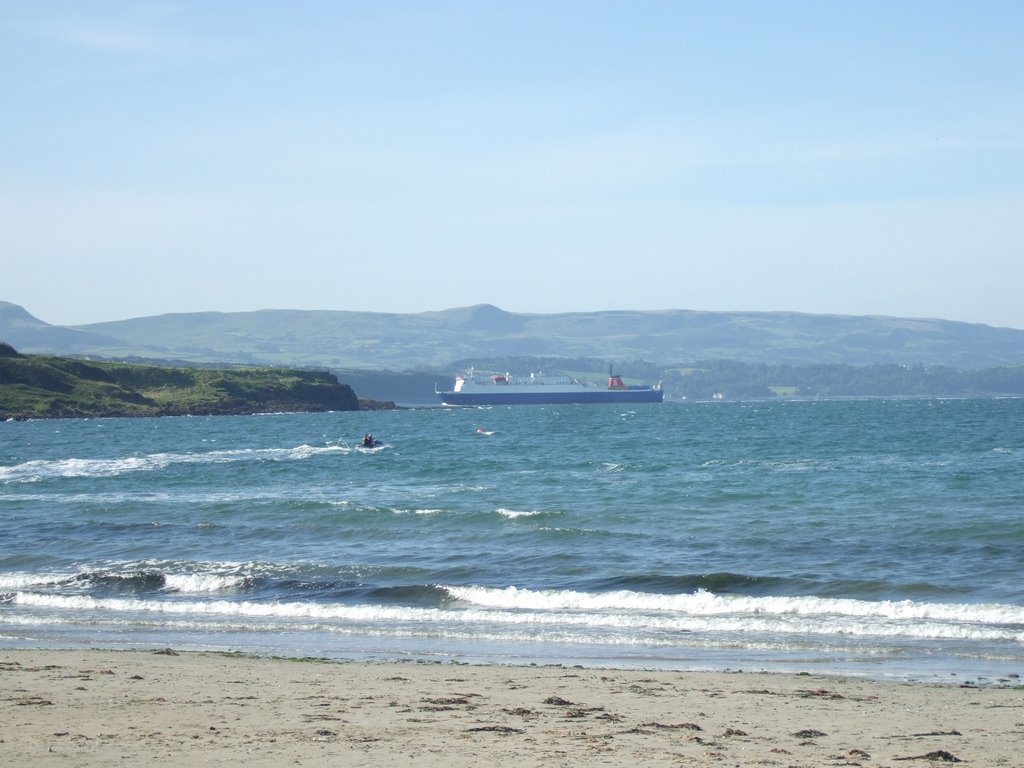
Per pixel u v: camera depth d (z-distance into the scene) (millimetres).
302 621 25734
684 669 20047
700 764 12281
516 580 31094
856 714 15477
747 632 23828
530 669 19328
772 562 33250
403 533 41312
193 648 22484
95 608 27766
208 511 49406
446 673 18797
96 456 99500
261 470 77562
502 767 11961
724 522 42625
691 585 29750
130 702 15711
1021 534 37375
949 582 29312
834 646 22234
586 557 34688
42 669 18766
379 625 25172
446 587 29312
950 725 14781
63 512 50281
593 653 21828
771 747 13266
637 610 26578
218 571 32812
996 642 22469
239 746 12891
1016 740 13859
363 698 16234
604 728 14266
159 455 98500
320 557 35969
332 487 63500
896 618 25094
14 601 28734
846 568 31953
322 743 13102
